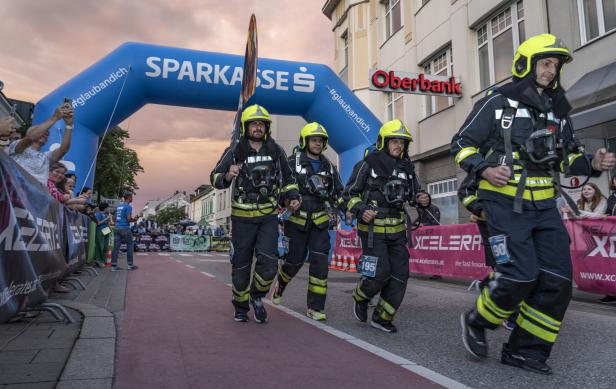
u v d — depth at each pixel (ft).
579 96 27.99
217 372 8.74
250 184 13.92
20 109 30.30
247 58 15.02
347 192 13.47
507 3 37.50
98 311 14.23
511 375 9.05
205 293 19.77
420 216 14.14
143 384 7.93
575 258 19.21
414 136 49.80
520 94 9.25
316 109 36.83
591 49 30.19
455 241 25.39
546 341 9.20
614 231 17.69
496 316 9.25
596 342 11.93
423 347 11.30
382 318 13.09
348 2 62.95
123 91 32.19
